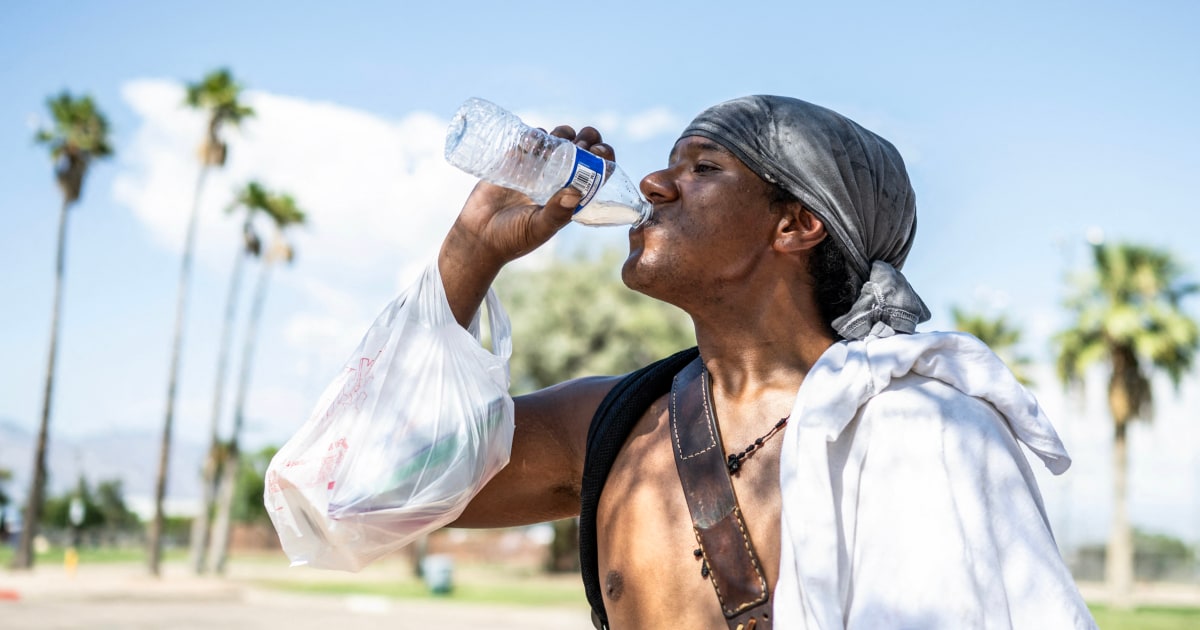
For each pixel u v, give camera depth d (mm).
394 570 46750
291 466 1423
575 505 1574
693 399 1346
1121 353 29406
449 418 1413
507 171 1379
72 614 20547
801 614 1106
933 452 1118
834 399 1170
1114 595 29688
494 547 51469
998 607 1056
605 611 1387
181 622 19328
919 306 1357
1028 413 1179
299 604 25547
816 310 1358
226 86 33094
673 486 1308
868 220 1347
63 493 69938
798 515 1130
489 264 1438
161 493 33156
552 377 29578
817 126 1343
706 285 1338
